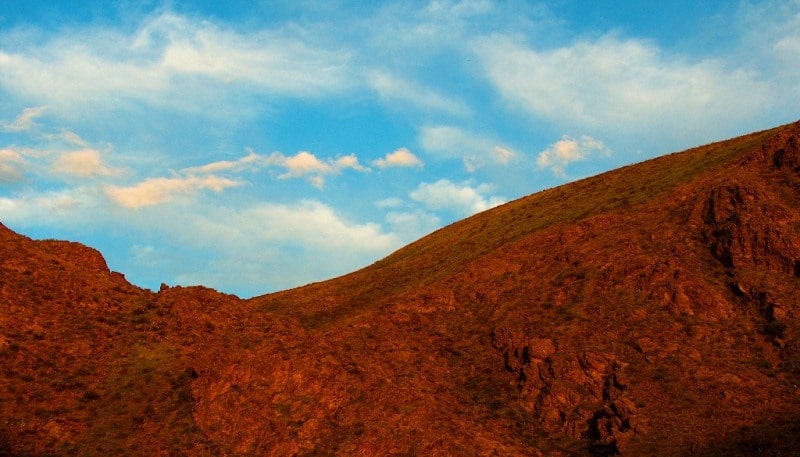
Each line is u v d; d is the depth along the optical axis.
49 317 43.34
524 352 49.91
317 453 35.69
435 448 36.22
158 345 43.25
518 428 43.59
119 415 37.19
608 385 44.31
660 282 52.22
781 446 36.00
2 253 47.84
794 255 49.59
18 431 34.19
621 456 38.19
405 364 51.53
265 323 48.00
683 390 42.50
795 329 44.97
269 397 39.00
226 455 35.19
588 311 51.94
